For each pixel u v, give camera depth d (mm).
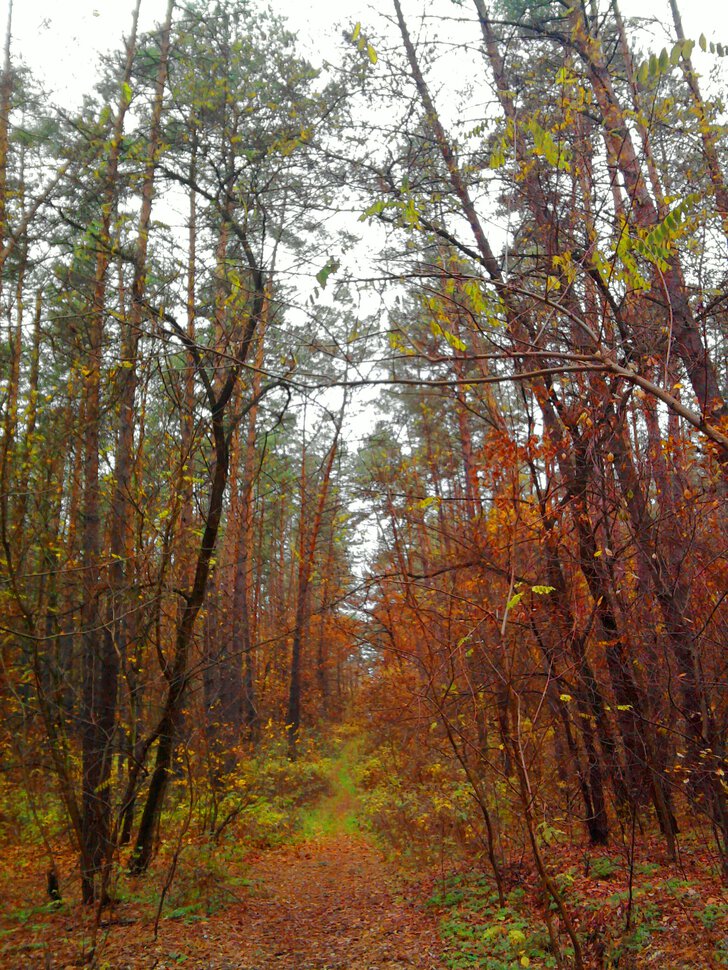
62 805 8633
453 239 8180
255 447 18344
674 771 7277
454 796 9492
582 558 7938
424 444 12000
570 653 7543
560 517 7812
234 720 15352
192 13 10031
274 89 9375
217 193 9047
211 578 11328
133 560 8992
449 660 7227
